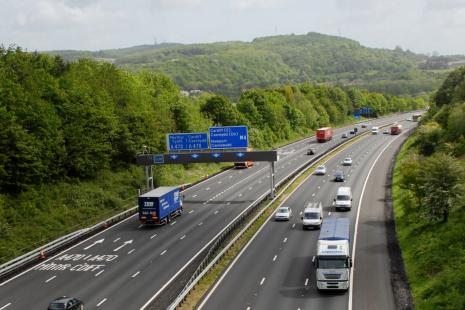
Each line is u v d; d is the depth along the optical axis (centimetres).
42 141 8231
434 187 6122
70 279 5319
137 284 5059
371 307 4278
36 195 7844
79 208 8212
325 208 8175
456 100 13525
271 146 17162
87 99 9544
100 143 9562
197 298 4588
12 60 9238
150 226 7500
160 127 11881
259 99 18388
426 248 5456
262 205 8550
